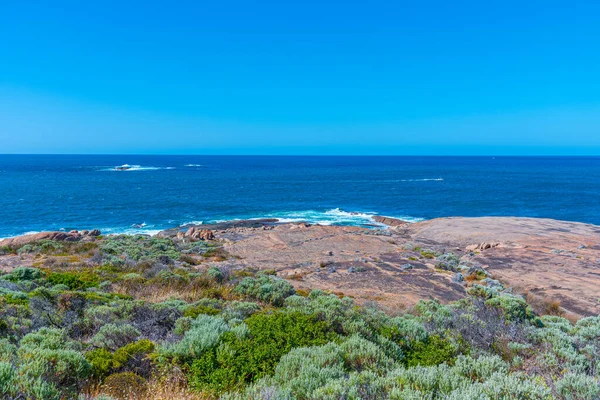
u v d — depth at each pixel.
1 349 5.57
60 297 9.02
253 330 6.66
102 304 9.30
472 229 35.03
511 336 7.78
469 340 7.62
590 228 35.09
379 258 24.97
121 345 6.72
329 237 33.03
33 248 22.56
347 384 4.60
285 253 27.31
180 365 5.65
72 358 5.12
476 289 15.80
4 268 16.75
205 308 9.16
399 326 7.69
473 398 4.24
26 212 51.38
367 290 17.00
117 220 48.12
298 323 6.96
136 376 5.33
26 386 4.27
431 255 26.22
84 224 45.50
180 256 22.66
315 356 5.54
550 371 6.10
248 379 5.44
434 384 4.79
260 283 13.64
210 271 15.93
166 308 8.71
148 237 30.97
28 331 7.04
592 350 7.07
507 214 54.09
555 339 7.47
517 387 4.42
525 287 18.22
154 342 6.68
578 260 23.75
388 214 54.81
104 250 22.06
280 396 4.41
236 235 35.50
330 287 17.53
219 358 5.66
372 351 5.83
